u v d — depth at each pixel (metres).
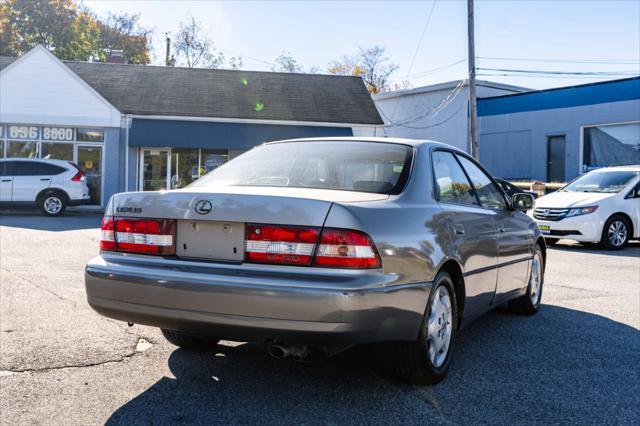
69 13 41.62
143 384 3.58
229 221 3.13
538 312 5.84
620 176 12.74
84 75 23.45
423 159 3.90
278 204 3.06
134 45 46.75
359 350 4.33
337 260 2.96
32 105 20.11
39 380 3.61
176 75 24.59
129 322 3.38
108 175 20.72
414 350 3.42
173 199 3.30
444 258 3.58
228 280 3.01
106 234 3.53
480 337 4.84
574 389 3.62
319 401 3.34
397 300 3.13
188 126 21.23
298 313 2.90
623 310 5.95
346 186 3.58
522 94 28.41
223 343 4.48
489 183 5.00
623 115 24.92
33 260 8.42
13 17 39.75
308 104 23.53
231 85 24.33
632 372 3.96
